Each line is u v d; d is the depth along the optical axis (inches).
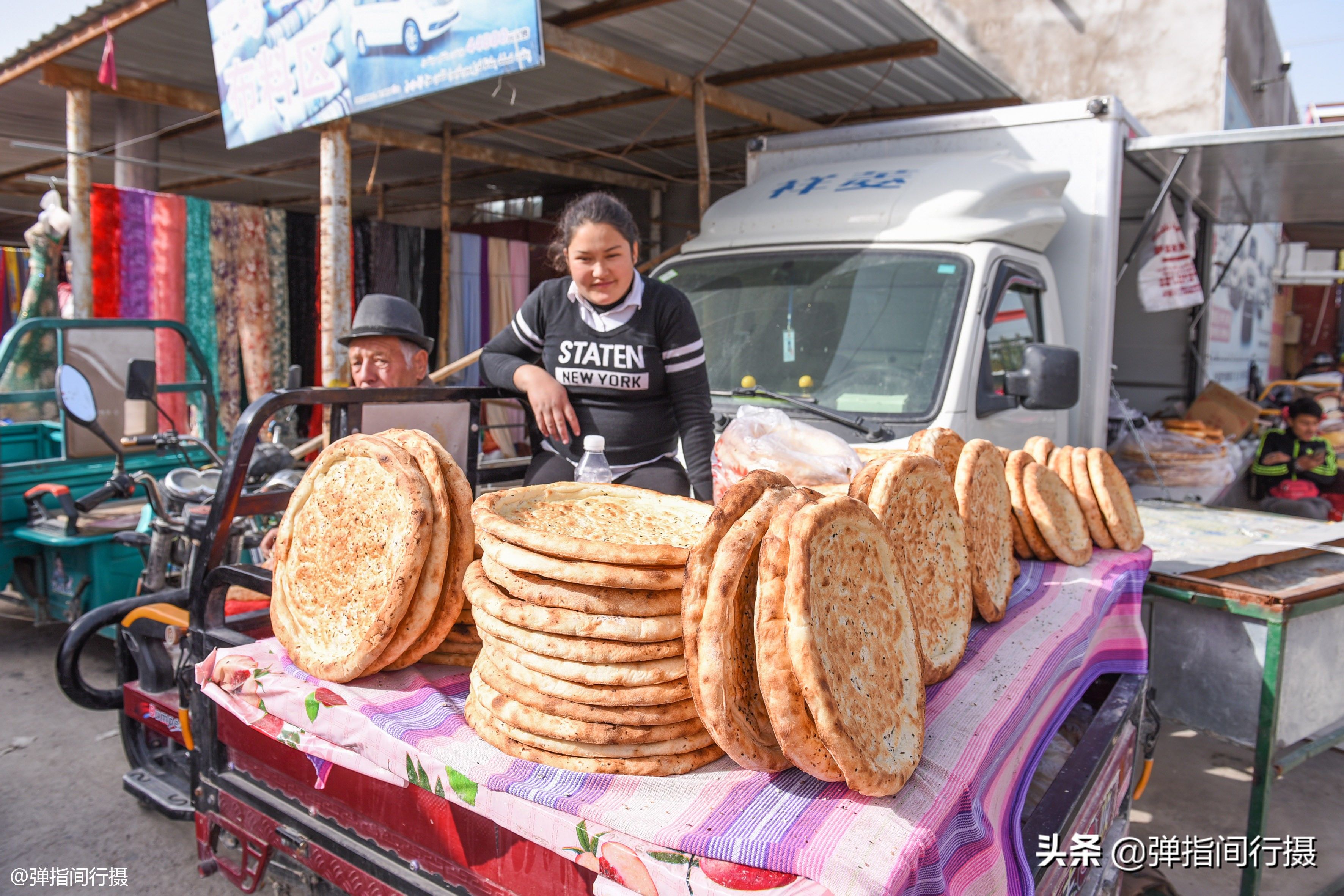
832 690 45.8
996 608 83.1
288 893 82.0
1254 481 309.4
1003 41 420.8
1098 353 172.6
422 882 67.7
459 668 73.2
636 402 106.5
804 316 152.1
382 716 62.1
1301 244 668.7
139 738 129.8
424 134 343.3
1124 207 268.8
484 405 346.9
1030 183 158.9
